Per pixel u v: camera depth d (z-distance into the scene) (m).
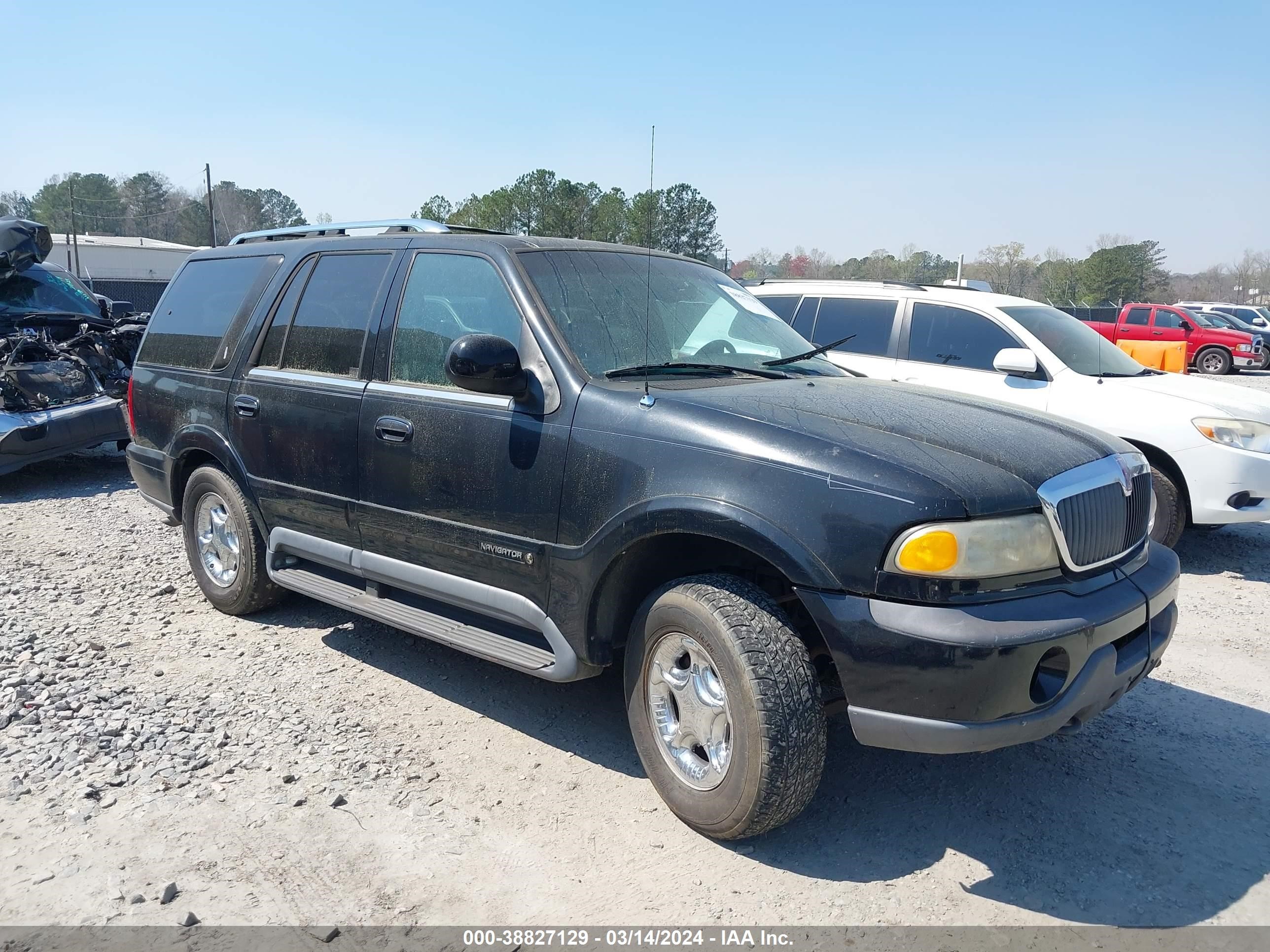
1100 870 3.15
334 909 2.87
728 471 3.12
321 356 4.54
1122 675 3.10
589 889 3.00
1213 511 6.56
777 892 3.00
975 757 3.91
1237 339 25.84
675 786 3.32
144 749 3.79
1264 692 4.62
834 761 3.86
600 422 3.44
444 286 4.14
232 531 5.19
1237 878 3.12
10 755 3.70
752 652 3.00
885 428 3.22
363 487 4.24
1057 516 3.02
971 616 2.83
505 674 4.66
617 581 3.46
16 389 9.05
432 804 3.46
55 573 6.16
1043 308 7.98
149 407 5.62
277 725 4.04
